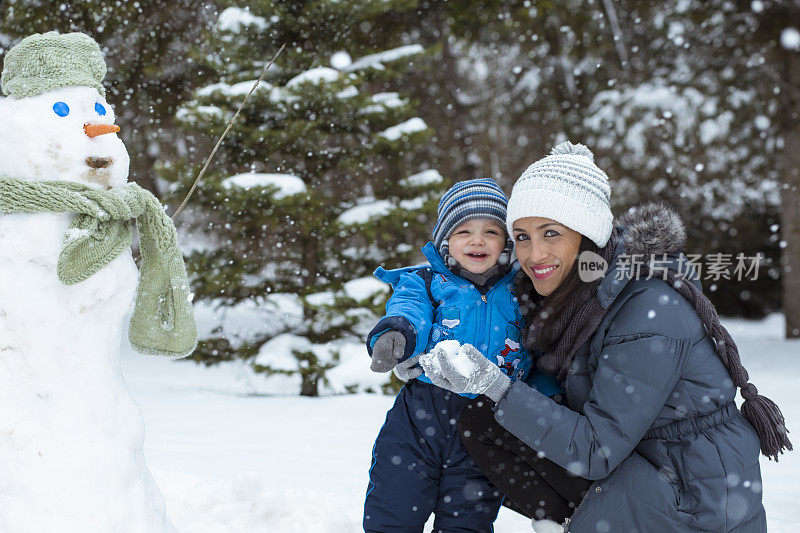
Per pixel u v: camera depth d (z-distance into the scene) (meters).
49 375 1.85
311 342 7.58
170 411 6.23
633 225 2.17
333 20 7.05
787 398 6.62
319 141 7.23
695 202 14.64
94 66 2.05
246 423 5.62
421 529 2.51
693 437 2.00
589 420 2.03
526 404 2.04
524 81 13.75
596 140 12.46
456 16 9.77
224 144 7.18
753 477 1.99
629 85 12.52
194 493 3.11
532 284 2.47
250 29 6.86
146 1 8.63
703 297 2.08
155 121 9.52
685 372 2.02
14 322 1.83
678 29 11.90
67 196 1.85
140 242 2.12
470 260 2.58
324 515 2.93
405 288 2.57
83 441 1.87
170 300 2.13
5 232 1.84
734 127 12.10
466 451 2.49
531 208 2.21
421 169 13.12
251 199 6.77
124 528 1.91
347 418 5.89
